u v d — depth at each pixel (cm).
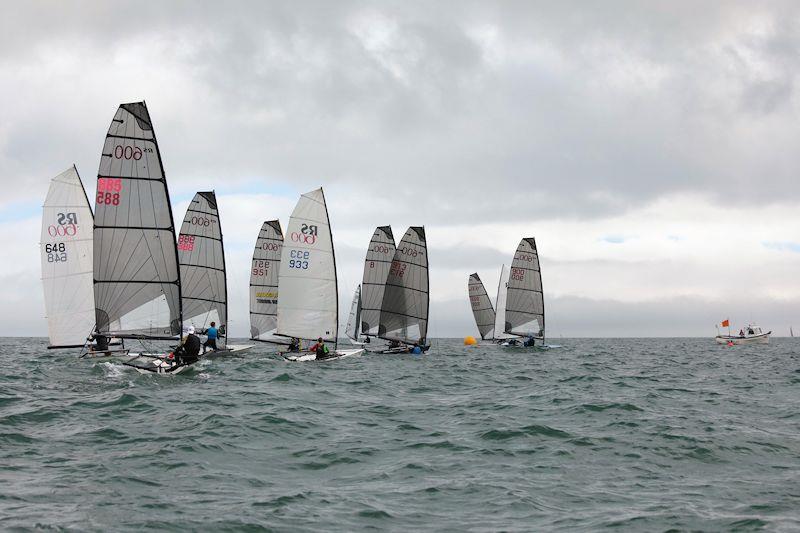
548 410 2550
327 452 1772
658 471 1627
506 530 1183
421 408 2609
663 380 3953
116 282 3375
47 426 1964
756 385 3678
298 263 4866
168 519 1188
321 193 4906
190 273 5391
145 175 3384
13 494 1305
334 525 1191
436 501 1353
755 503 1350
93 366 3622
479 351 7706
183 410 2275
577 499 1383
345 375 3881
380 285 6650
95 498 1299
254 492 1382
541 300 7544
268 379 3403
